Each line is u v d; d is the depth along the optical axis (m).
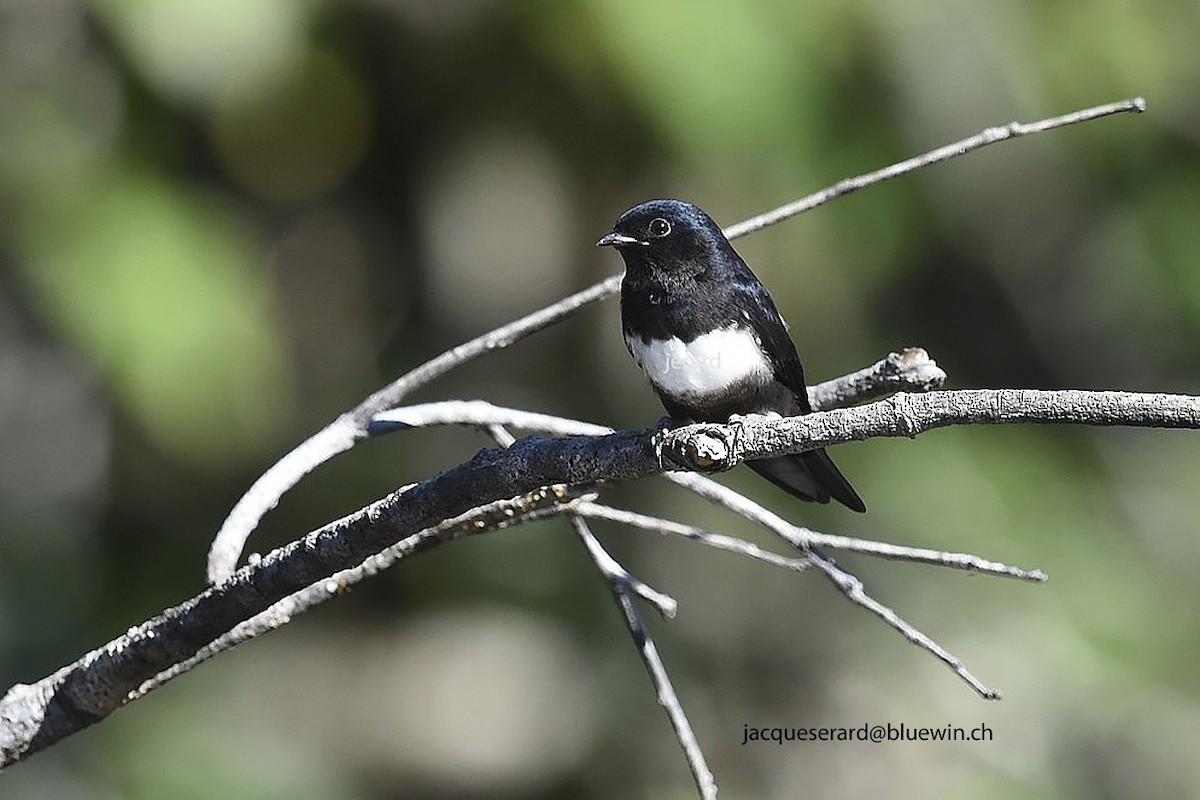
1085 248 14.16
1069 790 13.34
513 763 15.98
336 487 14.73
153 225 11.65
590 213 14.30
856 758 14.11
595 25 11.25
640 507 14.68
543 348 15.19
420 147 14.29
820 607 14.80
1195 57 13.25
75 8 11.91
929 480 13.41
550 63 12.51
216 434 11.65
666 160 13.11
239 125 13.04
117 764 12.73
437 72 13.57
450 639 16.36
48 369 13.55
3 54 11.83
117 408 13.36
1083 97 13.25
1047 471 13.82
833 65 12.02
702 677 14.84
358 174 14.48
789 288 13.64
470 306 15.05
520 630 15.60
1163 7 13.19
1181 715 13.49
